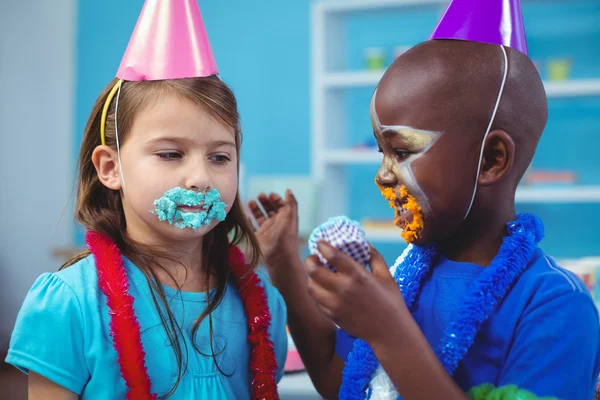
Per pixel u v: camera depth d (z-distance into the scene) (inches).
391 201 31.7
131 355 34.1
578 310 29.2
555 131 137.1
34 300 35.0
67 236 159.9
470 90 29.6
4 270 149.6
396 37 148.1
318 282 28.3
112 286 35.5
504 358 30.4
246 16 159.5
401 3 129.8
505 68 30.0
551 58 135.0
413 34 146.8
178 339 36.0
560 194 121.2
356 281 27.7
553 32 136.1
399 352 27.9
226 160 36.9
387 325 27.9
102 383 34.7
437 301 33.0
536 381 28.7
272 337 40.8
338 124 141.9
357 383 33.6
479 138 29.7
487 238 32.1
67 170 163.5
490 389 29.8
